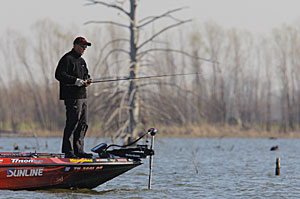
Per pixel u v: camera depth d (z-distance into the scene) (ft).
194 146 429.38
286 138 612.29
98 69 338.34
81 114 134.82
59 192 138.41
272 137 603.26
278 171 207.72
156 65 342.64
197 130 545.44
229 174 209.46
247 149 396.98
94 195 140.36
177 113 350.84
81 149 137.08
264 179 192.24
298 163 266.16
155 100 345.51
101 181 144.87
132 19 340.18
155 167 235.20
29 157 127.95
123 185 166.91
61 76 130.52
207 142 492.54
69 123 133.39
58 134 603.26
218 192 157.07
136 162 147.84
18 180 128.06
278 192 158.30
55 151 346.13
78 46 132.36
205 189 163.22
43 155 137.49
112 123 344.90
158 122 355.77
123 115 351.67
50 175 132.67
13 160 125.39
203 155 325.83
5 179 125.49
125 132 352.69
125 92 334.03
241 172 217.97
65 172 134.51
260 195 152.05
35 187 132.67
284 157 312.09
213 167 240.32
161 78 339.57
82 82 131.85
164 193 151.74
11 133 640.17
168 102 345.51
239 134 609.01
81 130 136.26
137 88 340.18
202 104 568.82
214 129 573.33
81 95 132.98
